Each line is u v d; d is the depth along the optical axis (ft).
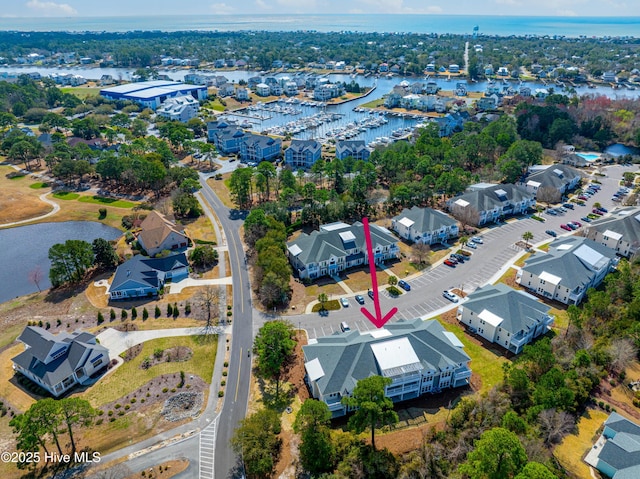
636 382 282.77
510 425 232.53
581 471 225.97
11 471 229.66
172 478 225.15
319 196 492.54
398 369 263.49
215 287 387.14
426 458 229.86
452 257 426.51
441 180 540.11
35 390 280.92
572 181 585.63
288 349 287.69
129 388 281.13
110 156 613.93
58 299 375.45
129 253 444.14
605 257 392.27
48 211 543.80
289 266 391.65
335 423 258.37
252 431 229.86
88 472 228.02
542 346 277.03
